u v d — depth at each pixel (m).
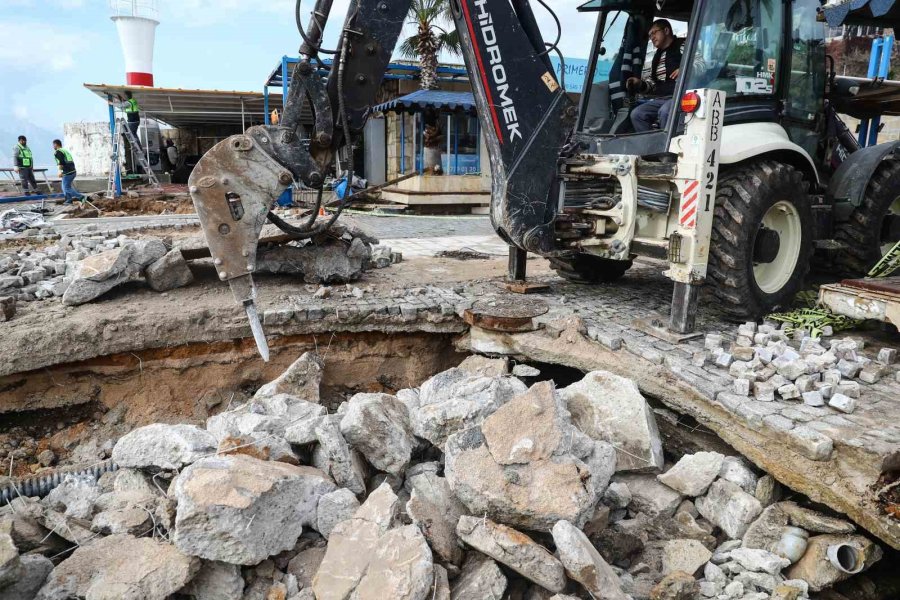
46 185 17.72
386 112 16.55
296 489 2.72
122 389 4.38
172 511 2.71
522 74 4.55
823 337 4.36
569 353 4.25
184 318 4.41
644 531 3.13
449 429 3.22
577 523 2.64
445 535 2.71
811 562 2.86
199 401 4.52
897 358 3.93
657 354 3.89
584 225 4.75
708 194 4.01
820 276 6.28
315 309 4.62
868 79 6.85
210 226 3.63
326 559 2.56
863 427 3.07
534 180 4.71
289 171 3.77
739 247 4.38
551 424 2.86
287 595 2.55
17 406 4.15
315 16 3.81
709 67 4.55
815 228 5.26
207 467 2.59
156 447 3.08
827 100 5.83
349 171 4.04
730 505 3.11
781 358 3.72
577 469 2.75
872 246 5.48
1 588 2.34
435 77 16.69
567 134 4.75
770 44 4.83
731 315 4.62
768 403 3.35
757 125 4.81
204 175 3.59
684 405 3.61
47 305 4.70
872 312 3.88
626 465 3.41
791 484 3.05
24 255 6.09
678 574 2.74
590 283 5.97
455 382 3.79
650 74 5.53
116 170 16.14
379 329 4.77
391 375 4.94
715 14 4.45
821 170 5.97
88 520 2.92
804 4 5.06
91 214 12.82
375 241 7.14
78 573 2.49
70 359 4.16
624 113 5.53
